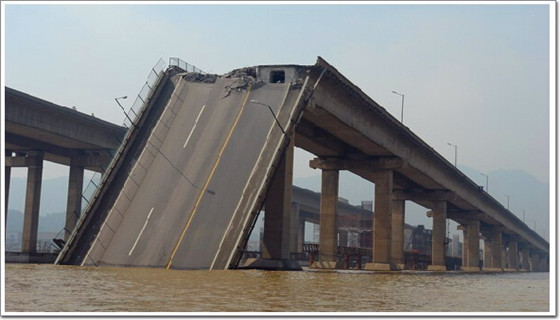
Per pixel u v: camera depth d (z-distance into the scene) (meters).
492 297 31.19
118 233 50.41
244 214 49.03
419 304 25.00
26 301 22.05
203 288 28.84
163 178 53.78
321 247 83.81
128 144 56.84
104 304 21.36
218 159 53.97
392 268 84.62
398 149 86.81
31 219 90.44
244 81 60.06
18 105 77.12
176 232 49.16
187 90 60.84
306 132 73.75
